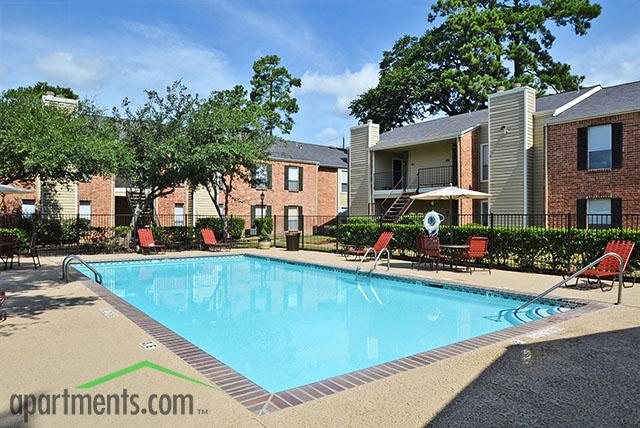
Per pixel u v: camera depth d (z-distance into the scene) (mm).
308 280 12328
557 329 5500
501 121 18844
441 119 25453
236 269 14547
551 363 4207
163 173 18312
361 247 16516
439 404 3287
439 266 12898
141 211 19922
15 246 12469
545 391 3527
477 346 4789
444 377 3855
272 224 27781
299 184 29984
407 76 34406
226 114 18672
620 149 15406
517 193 18219
